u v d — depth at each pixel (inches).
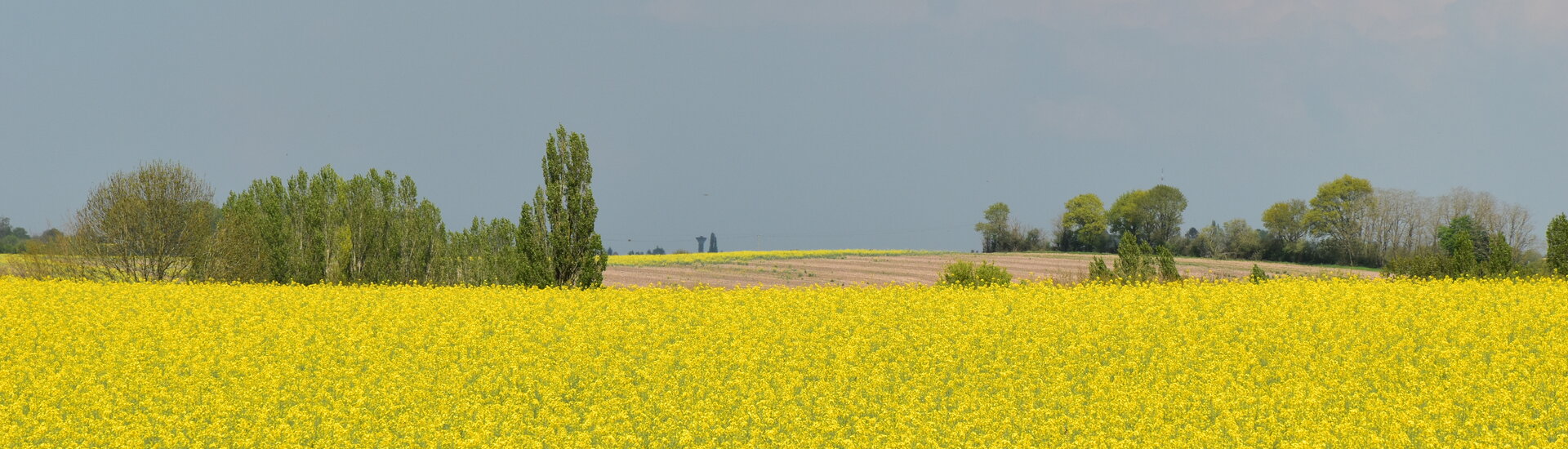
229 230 1472.7
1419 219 3634.4
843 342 761.0
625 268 2600.9
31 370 659.4
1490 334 764.6
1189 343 744.3
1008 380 613.6
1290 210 3870.6
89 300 1017.5
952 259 3203.7
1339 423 501.7
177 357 689.0
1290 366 653.3
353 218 1503.4
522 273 1284.4
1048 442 497.4
